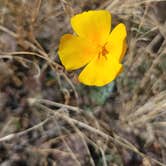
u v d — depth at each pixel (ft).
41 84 0.73
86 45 0.58
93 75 0.58
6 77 0.73
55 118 0.71
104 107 0.72
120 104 0.72
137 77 0.72
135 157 0.70
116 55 0.56
